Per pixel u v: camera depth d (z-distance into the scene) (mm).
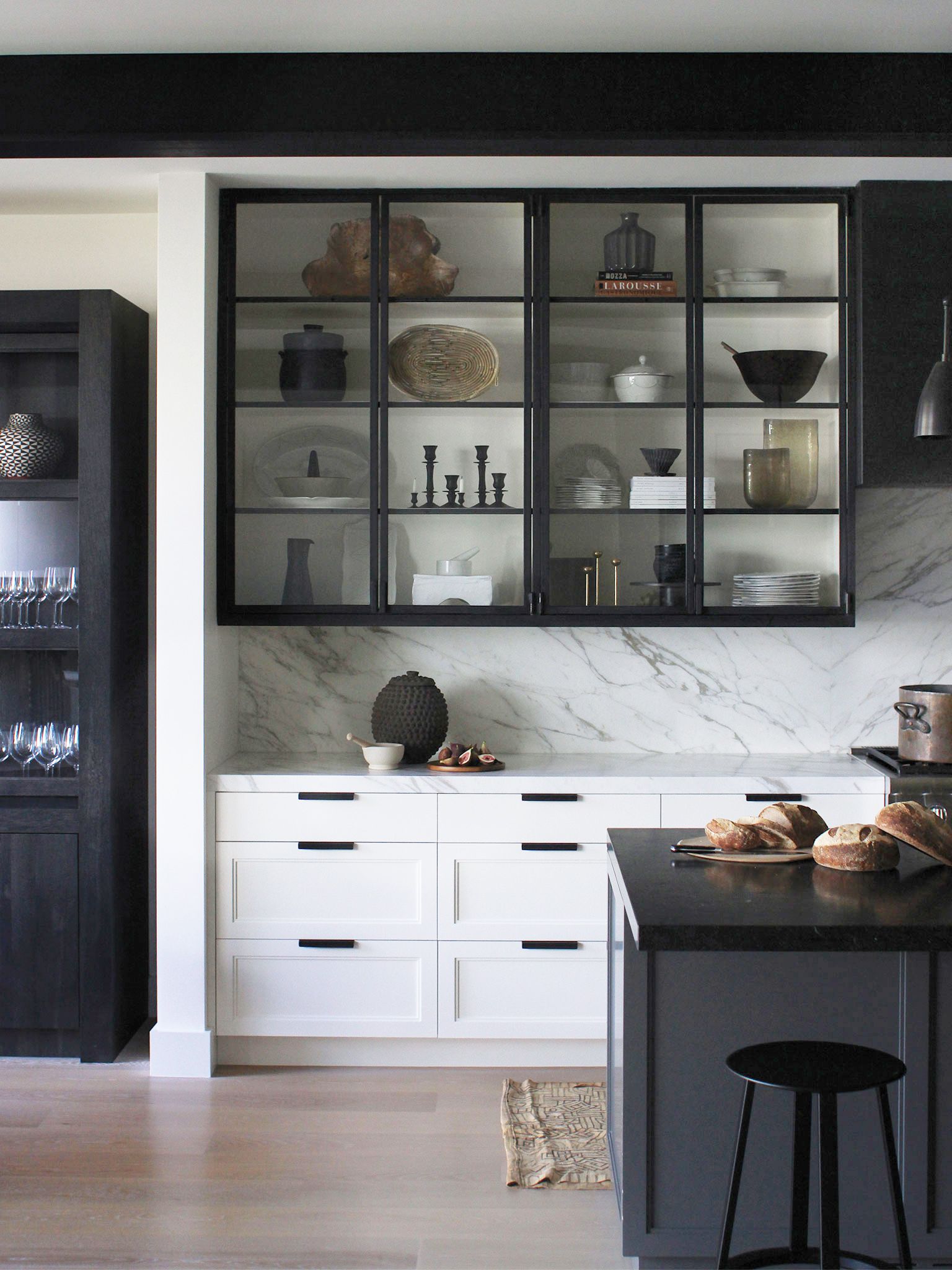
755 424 3697
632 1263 2486
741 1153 2070
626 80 3012
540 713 4086
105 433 3582
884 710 4062
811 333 3682
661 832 2848
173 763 3527
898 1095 2338
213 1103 3326
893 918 2053
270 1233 2619
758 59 3012
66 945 3615
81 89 3033
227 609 3674
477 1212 2723
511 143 3059
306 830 3559
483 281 3684
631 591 3697
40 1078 3510
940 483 3605
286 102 3018
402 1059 3635
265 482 3689
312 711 4066
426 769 3680
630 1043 2332
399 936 3557
